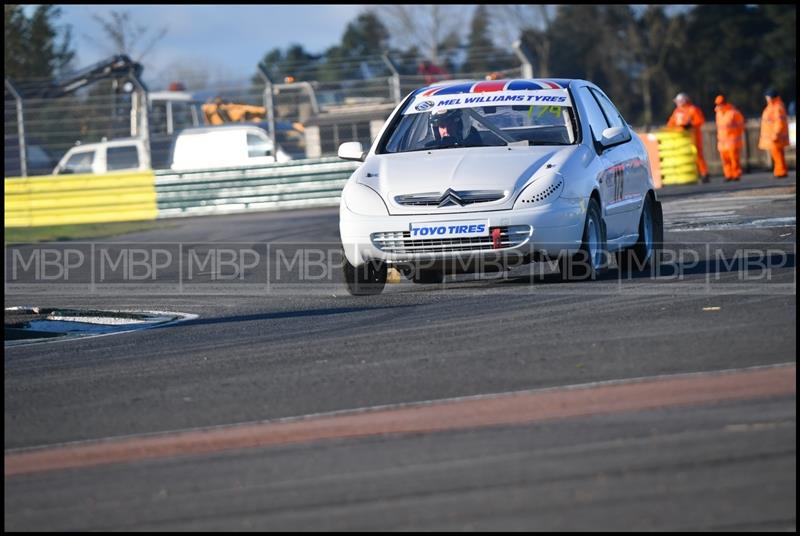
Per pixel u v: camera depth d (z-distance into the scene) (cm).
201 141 10094
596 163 3619
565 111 3750
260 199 9669
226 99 11288
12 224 9806
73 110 10569
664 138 9438
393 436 2002
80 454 2066
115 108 10662
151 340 3266
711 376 2234
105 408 2422
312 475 1817
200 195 9700
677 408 2028
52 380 2770
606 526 1496
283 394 2402
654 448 1808
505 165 3472
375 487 1730
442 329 2978
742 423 1903
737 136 9175
